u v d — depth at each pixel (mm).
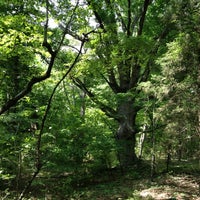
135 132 20594
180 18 13344
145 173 18516
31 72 12953
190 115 13391
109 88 22766
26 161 13844
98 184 17125
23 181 15055
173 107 13828
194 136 14008
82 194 15094
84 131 16422
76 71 11734
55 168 15602
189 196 13281
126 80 20781
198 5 13188
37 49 9125
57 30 15039
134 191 14766
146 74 18797
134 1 20297
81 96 28250
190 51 13445
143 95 17625
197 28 13258
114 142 17703
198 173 17078
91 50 10828
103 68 11320
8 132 12258
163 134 16344
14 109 13625
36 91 14281
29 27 8352
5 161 12742
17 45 8547
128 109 20844
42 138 12227
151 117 17391
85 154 16781
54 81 12555
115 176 18734
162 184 15625
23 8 8508
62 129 14055
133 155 20578
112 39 10359
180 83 13773
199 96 13375
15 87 13219
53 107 14055
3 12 9594
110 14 17203
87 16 8648
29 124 13180
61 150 14000
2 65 12125
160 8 19438
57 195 14867
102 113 20250
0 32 8664
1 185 14094
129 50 10289
